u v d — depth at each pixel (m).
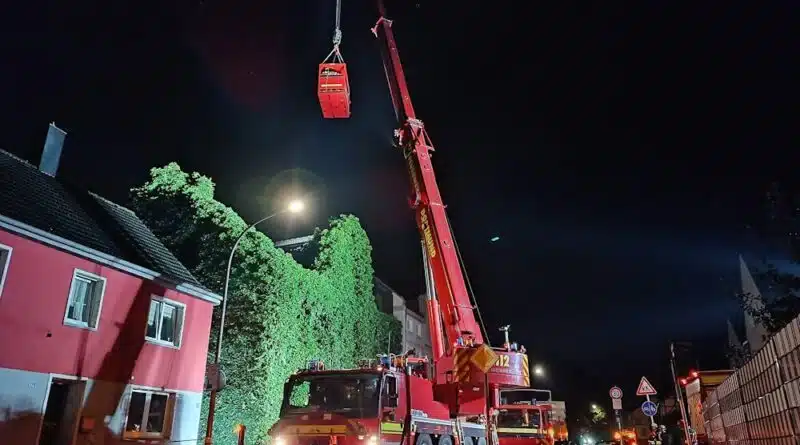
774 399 9.90
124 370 16.12
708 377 28.23
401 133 18.78
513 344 15.25
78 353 14.86
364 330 29.77
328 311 26.77
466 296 15.70
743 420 13.66
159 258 19.42
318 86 15.45
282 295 23.19
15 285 13.61
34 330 13.84
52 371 14.09
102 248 16.27
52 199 17.17
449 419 14.45
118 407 15.74
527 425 19.92
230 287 22.94
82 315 15.45
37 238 14.23
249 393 21.30
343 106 15.64
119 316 16.27
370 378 12.59
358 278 30.20
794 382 8.35
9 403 13.02
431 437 13.73
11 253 13.66
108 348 15.75
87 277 15.65
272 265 23.06
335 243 28.67
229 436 20.95
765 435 11.02
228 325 22.38
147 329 17.31
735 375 14.25
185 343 18.64
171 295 18.36
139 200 25.89
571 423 64.94
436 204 17.00
